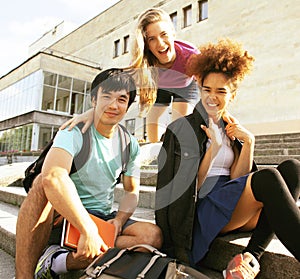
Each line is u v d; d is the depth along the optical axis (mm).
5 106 23234
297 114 11625
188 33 16250
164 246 1657
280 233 1218
